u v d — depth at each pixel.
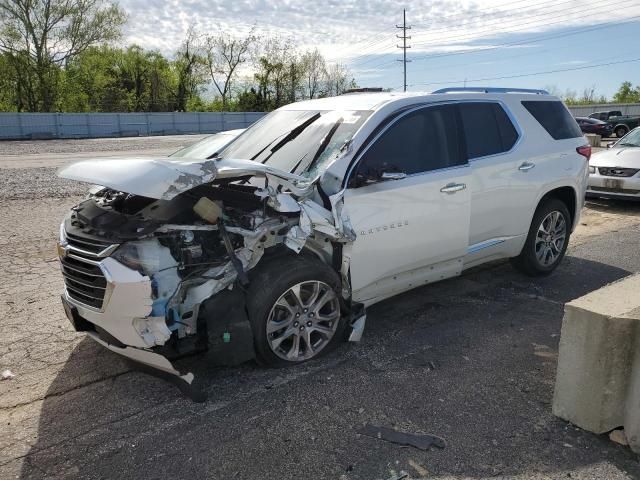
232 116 52.34
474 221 4.75
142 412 3.34
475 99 4.96
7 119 40.62
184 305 3.39
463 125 4.76
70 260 3.48
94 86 57.59
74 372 3.84
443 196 4.39
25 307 5.04
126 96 62.41
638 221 8.74
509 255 5.30
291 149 4.41
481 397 3.44
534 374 3.73
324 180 3.88
